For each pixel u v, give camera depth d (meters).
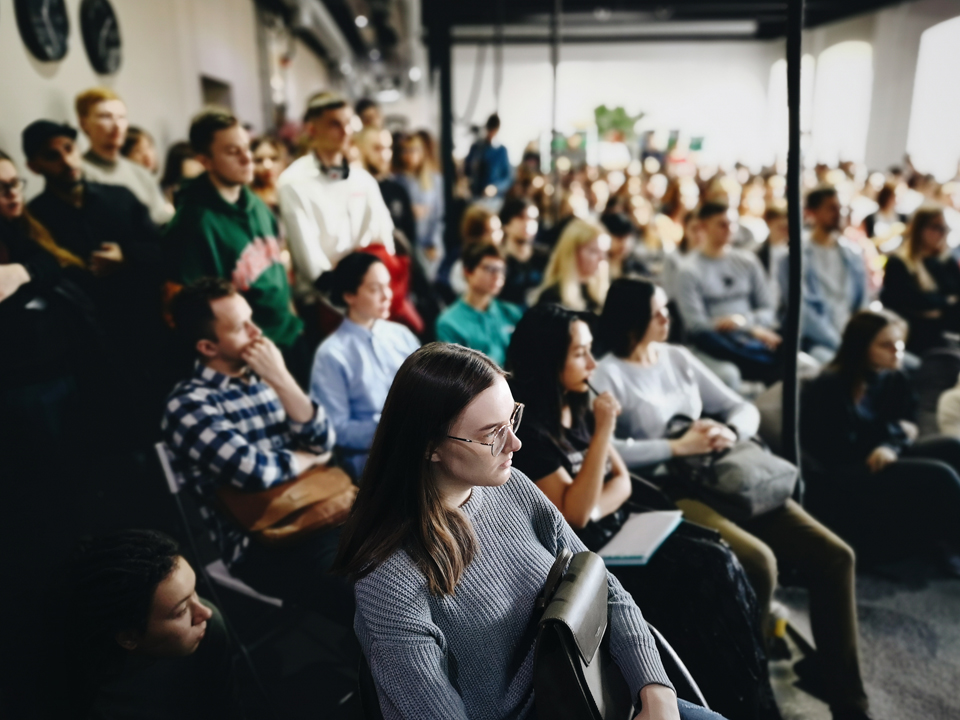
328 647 2.07
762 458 1.98
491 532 1.08
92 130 3.11
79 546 1.39
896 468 2.42
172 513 2.71
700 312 3.44
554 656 0.95
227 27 6.93
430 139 5.48
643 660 1.11
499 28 4.95
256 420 1.94
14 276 2.14
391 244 3.11
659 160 13.18
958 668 2.03
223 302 1.82
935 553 2.55
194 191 2.52
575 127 14.47
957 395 2.70
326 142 2.82
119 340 2.70
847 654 1.90
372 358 2.30
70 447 2.28
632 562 1.60
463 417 0.97
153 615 1.33
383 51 15.85
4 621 1.51
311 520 1.75
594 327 2.21
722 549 1.69
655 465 2.03
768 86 14.46
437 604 1.00
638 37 9.78
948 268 3.62
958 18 9.02
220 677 1.53
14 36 2.92
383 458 1.00
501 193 7.07
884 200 5.66
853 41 10.74
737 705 1.64
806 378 2.52
